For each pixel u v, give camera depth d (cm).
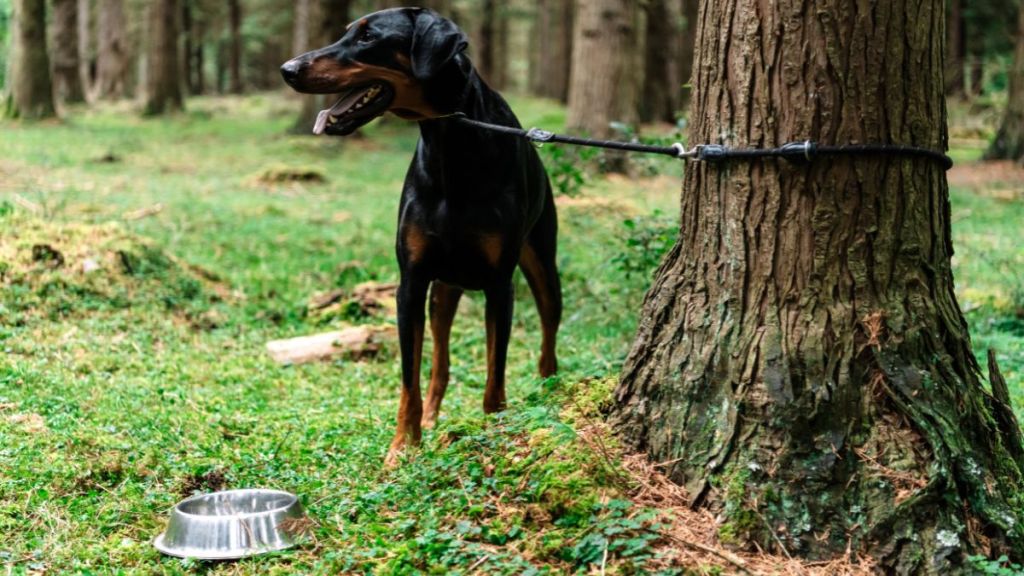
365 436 348
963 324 284
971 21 1731
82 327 435
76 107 1794
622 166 760
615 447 286
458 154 318
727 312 280
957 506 265
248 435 351
